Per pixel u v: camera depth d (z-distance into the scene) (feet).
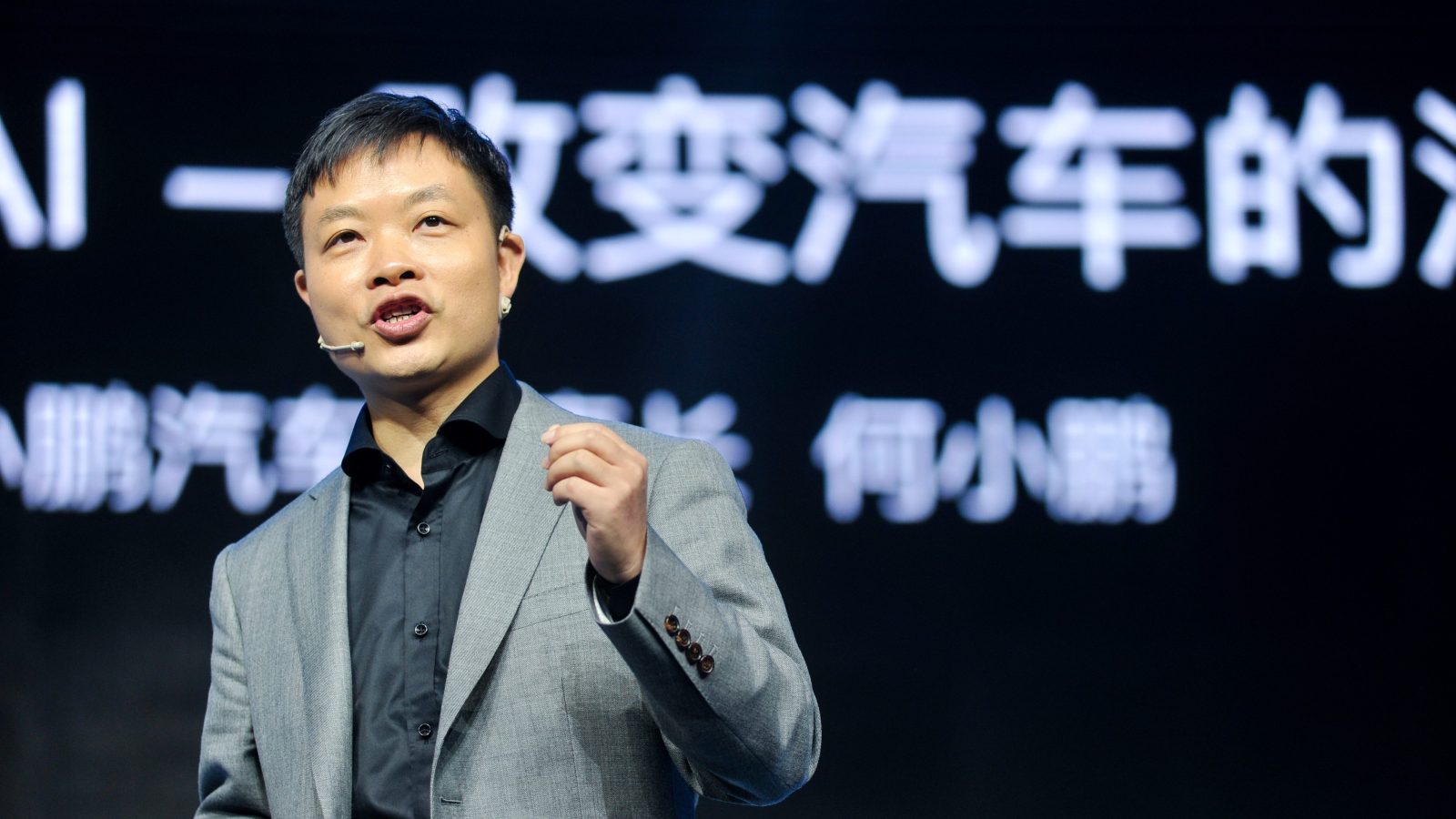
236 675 8.56
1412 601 18.54
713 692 6.88
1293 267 19.10
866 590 18.48
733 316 18.90
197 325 18.48
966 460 18.72
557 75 19.17
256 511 18.25
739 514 8.18
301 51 19.01
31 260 18.39
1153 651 18.45
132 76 18.80
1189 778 18.26
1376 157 19.27
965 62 19.36
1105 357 18.92
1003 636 18.43
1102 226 19.12
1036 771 18.22
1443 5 19.38
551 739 7.41
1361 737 18.35
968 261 19.06
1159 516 18.67
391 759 7.64
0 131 18.53
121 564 18.02
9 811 17.52
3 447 18.04
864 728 18.24
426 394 8.29
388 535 8.25
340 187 8.16
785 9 19.36
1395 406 18.88
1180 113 19.34
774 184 19.15
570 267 18.88
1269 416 18.86
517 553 7.74
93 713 17.76
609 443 6.72
